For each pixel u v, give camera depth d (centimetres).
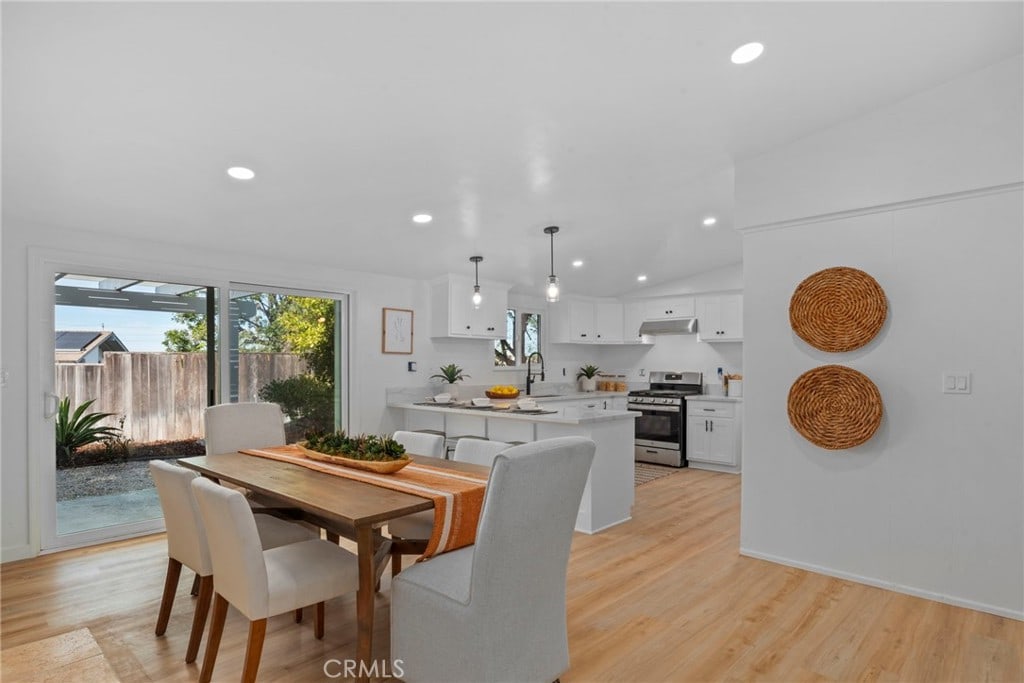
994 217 272
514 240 480
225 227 382
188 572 325
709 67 243
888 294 299
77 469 370
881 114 299
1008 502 267
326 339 501
